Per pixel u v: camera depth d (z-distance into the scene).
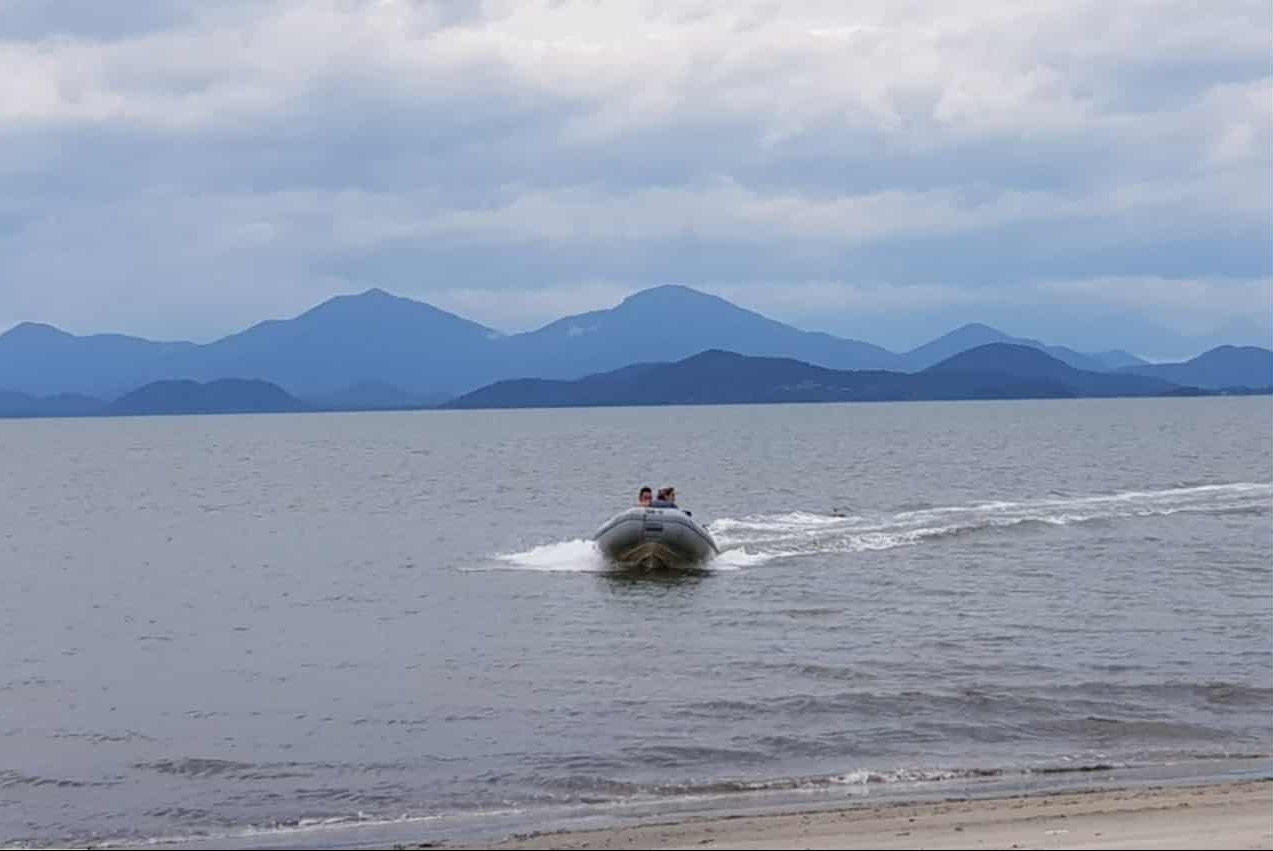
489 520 67.31
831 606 36.50
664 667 28.58
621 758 20.98
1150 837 14.80
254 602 40.12
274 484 99.31
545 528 62.84
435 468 116.94
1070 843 14.62
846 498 75.00
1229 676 26.22
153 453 163.50
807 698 24.69
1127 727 22.27
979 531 54.91
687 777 19.83
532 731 23.00
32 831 18.25
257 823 18.30
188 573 47.97
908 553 48.06
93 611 38.81
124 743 22.95
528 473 106.12
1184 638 30.70
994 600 37.03
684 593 39.56
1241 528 55.69
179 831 18.06
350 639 33.19
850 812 16.80
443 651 31.20
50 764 21.66
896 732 22.22
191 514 74.25
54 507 80.50
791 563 45.66
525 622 35.19
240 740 23.05
